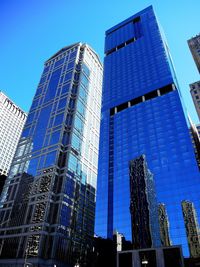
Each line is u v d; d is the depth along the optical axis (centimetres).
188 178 8062
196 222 7019
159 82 12169
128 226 8150
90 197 12275
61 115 13738
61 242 9269
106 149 11350
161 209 7788
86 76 16875
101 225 8869
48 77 17675
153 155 9444
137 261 6372
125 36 17712
